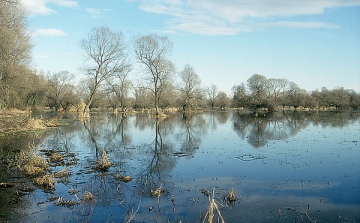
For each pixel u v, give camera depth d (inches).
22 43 1088.2
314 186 402.9
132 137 928.3
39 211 315.3
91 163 544.7
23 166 482.3
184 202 341.7
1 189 384.2
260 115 2108.8
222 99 3789.4
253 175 462.0
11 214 306.7
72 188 383.2
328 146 731.4
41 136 895.1
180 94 2834.6
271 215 303.7
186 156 617.0
